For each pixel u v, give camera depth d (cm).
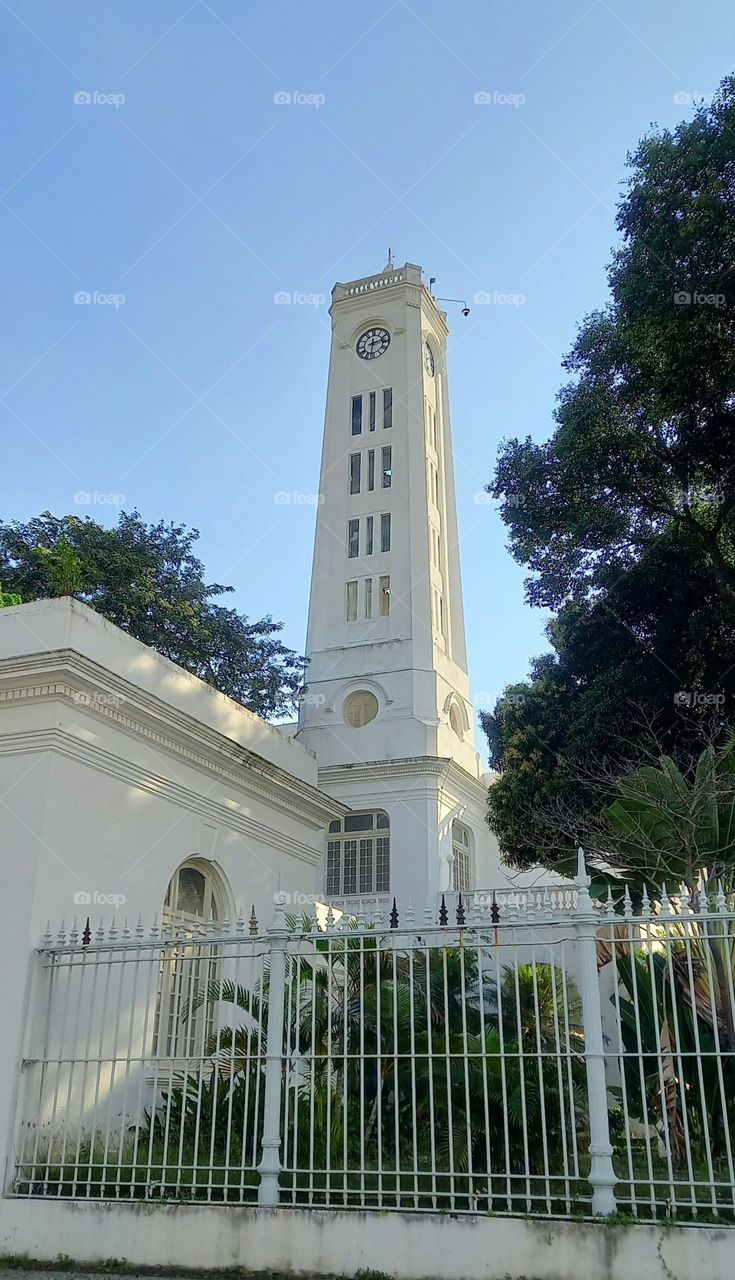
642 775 1152
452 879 2731
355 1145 873
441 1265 714
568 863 1473
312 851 1830
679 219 1346
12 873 1100
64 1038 953
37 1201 851
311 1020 860
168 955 1122
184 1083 938
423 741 2789
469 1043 876
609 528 1688
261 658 2930
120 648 1341
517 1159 846
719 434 1486
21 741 1163
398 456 3272
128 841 1270
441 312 3753
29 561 2536
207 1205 793
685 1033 901
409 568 3078
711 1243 666
